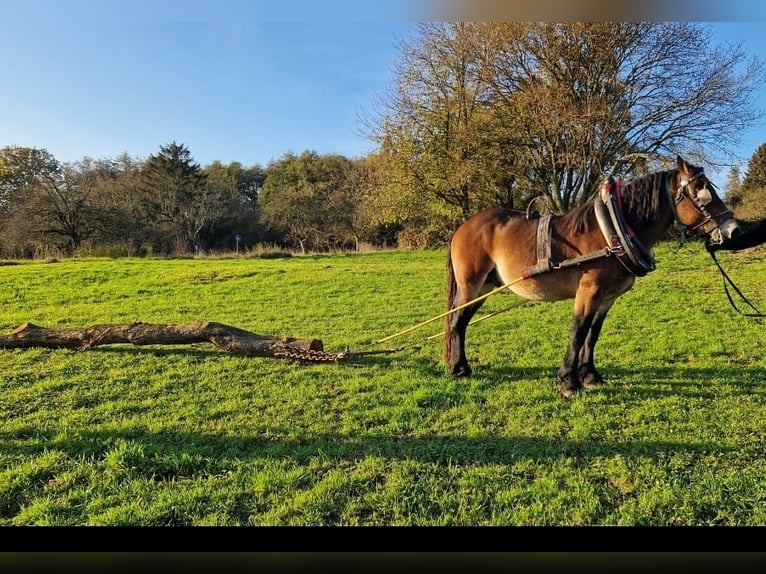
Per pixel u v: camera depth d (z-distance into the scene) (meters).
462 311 5.96
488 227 5.66
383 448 4.11
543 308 10.47
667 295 11.16
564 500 3.25
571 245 5.11
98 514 3.22
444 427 4.52
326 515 3.19
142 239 40.62
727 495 3.26
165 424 4.70
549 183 25.41
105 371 6.54
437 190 26.83
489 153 24.98
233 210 48.66
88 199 39.09
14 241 35.69
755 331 7.78
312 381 6.00
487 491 3.39
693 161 21.92
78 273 17.02
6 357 7.19
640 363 6.40
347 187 45.69
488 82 24.20
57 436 4.39
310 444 4.24
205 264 20.75
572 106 22.17
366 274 16.92
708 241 4.93
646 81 22.17
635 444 4.03
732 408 4.75
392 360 6.89
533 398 5.16
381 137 26.44
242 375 6.31
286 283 15.27
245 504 3.30
